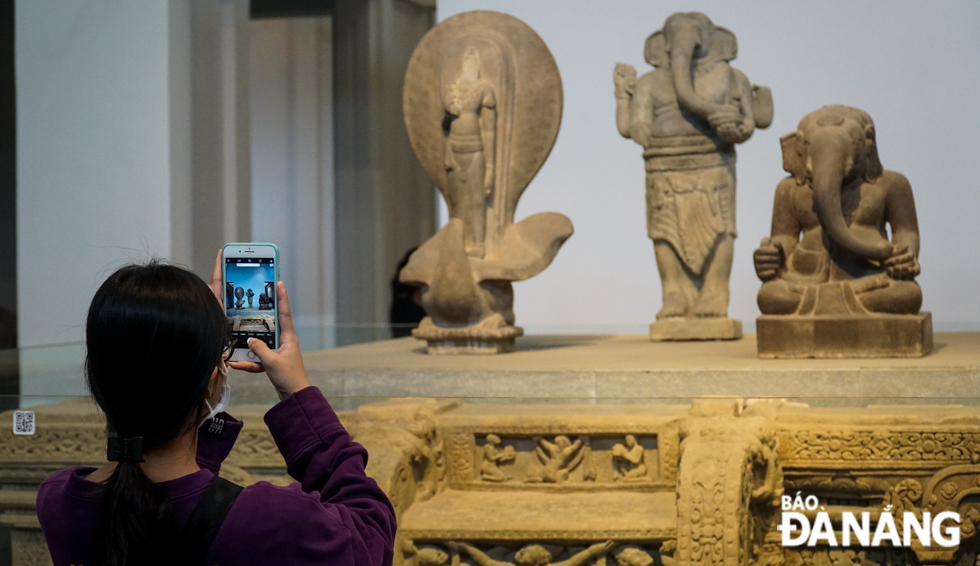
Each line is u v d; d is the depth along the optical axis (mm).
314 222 9352
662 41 4617
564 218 3941
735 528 2619
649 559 2736
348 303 9117
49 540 1475
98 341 1401
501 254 3885
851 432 2746
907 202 3668
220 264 1788
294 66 9383
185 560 1387
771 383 3098
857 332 3410
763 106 4488
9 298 6191
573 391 3188
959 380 3039
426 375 3299
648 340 4590
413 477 2873
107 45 5984
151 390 1392
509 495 2891
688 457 2717
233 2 6543
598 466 2887
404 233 9273
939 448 2680
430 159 4141
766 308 3576
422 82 4156
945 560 2691
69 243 6078
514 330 3848
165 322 1392
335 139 9102
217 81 6496
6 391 3066
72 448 2912
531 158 3969
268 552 1406
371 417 2920
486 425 2910
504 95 3984
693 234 4500
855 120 3658
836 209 3549
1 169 6184
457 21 4156
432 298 3791
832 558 2785
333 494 1604
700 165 4512
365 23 8859
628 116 4629
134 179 6008
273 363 1693
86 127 6039
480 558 2770
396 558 2803
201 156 6305
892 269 3498
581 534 2732
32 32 6059
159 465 1459
